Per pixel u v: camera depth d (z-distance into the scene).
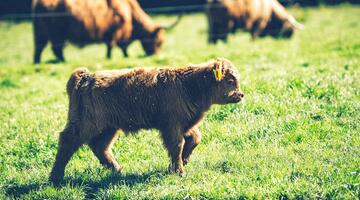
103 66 23.06
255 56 22.94
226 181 9.82
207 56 23.41
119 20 28.14
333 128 11.80
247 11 32.28
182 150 10.64
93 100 10.07
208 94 10.33
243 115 12.87
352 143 11.01
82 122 10.09
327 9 47.81
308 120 12.33
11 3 48.62
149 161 11.11
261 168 10.26
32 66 25.08
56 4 27.45
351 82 14.82
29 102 16.75
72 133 10.13
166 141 10.28
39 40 28.12
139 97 10.17
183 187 9.80
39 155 11.87
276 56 22.50
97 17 27.61
